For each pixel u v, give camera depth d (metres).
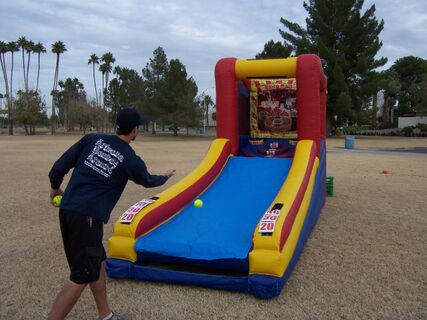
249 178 7.16
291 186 5.98
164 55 61.91
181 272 4.86
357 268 5.41
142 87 69.56
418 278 5.08
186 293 4.70
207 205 6.38
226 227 5.59
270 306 4.36
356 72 40.16
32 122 72.81
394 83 73.38
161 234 5.41
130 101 74.12
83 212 3.50
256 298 4.54
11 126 71.19
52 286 4.95
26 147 30.81
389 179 13.39
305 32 42.47
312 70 7.46
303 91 7.53
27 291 4.80
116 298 4.58
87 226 3.51
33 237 6.93
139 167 3.72
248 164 7.61
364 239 6.71
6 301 4.55
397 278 5.08
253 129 9.18
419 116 60.78
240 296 4.60
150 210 5.53
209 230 5.50
